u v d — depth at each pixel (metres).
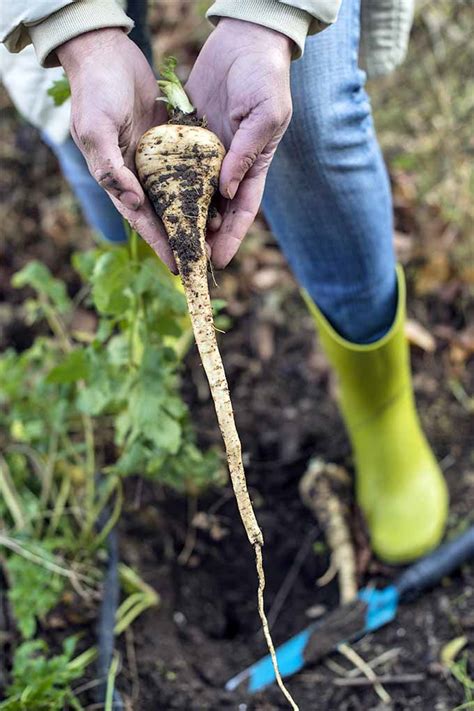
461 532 1.35
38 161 1.88
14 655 1.23
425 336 1.56
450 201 1.69
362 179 1.09
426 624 1.26
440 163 1.76
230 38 0.87
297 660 1.25
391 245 1.17
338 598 1.35
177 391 1.53
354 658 1.24
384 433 1.32
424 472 1.35
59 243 1.75
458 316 1.61
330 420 1.51
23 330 1.66
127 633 1.27
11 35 0.87
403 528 1.33
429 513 1.33
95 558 1.32
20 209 1.83
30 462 1.45
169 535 1.41
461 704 1.17
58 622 1.26
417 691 1.20
